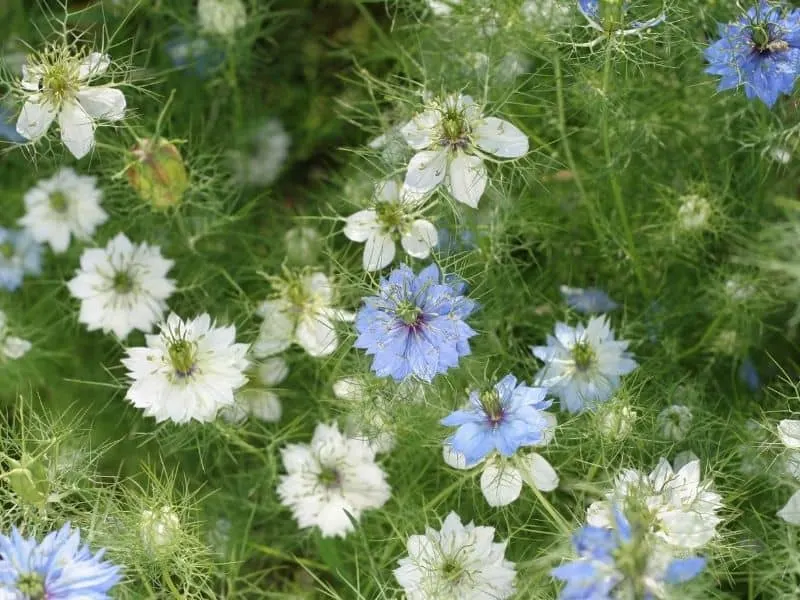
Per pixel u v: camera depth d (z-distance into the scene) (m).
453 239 0.50
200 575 0.45
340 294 0.51
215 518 0.52
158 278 0.53
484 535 0.43
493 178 0.46
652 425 0.46
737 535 0.47
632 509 0.39
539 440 0.41
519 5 0.52
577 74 0.49
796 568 0.43
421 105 0.48
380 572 0.47
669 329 0.53
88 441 0.50
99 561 0.42
